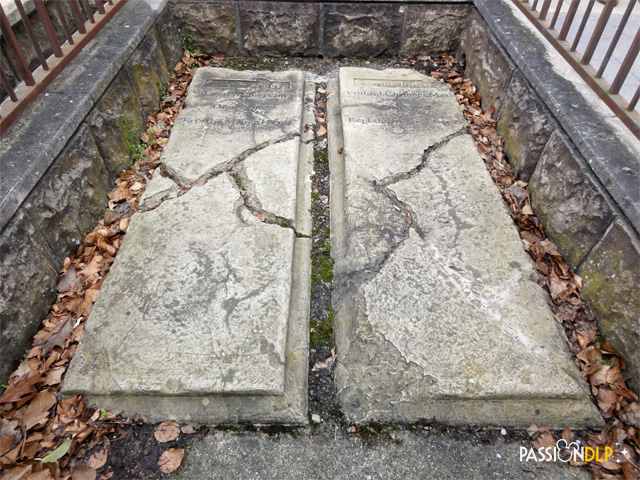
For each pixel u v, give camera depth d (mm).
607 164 1960
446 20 3791
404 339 1860
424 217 2373
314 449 1642
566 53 2631
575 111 2289
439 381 1739
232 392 1692
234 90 3361
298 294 2100
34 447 1571
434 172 2643
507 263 2156
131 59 2865
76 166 2234
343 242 2344
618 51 3488
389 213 2410
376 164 2684
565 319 1996
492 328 1896
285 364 1802
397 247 2230
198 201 2455
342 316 2021
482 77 3396
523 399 1729
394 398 1739
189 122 3014
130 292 2004
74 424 1652
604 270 1947
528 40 2943
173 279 2055
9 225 1780
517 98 2814
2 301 1717
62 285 2064
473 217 2371
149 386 1694
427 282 2064
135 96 2896
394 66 3920
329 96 3506
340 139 3039
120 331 1860
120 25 3004
